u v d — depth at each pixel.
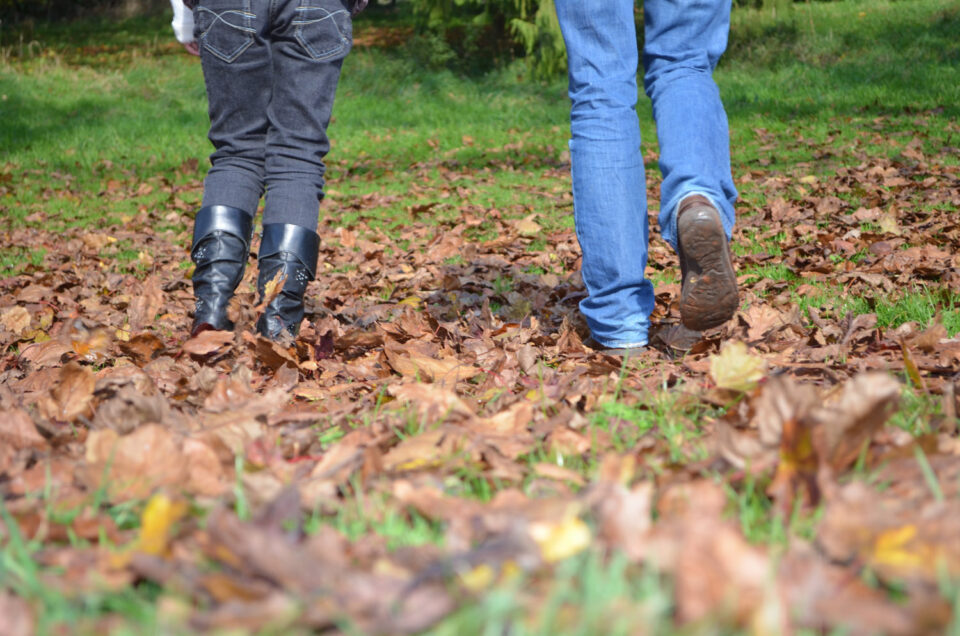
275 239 2.61
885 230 4.54
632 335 2.46
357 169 9.71
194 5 2.68
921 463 1.18
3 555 0.97
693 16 2.33
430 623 0.84
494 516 1.11
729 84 13.02
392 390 2.01
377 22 22.89
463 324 3.18
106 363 2.74
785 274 3.77
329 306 3.76
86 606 0.93
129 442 1.36
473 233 5.88
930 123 8.94
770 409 1.36
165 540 1.06
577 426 1.64
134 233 6.53
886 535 0.98
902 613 0.80
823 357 2.28
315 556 0.97
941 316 2.54
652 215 6.04
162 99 14.86
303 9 2.59
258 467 1.44
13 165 10.42
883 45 13.59
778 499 1.20
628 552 0.96
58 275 4.96
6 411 1.64
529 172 8.77
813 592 0.86
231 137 2.71
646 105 12.45
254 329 2.62
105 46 20.98
